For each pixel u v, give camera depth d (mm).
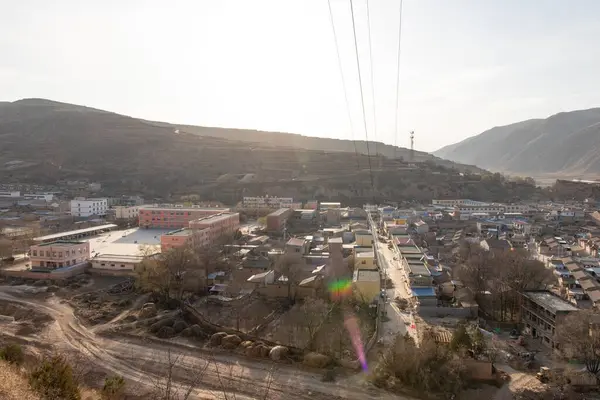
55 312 67312
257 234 127438
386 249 116000
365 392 44906
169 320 61469
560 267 91750
